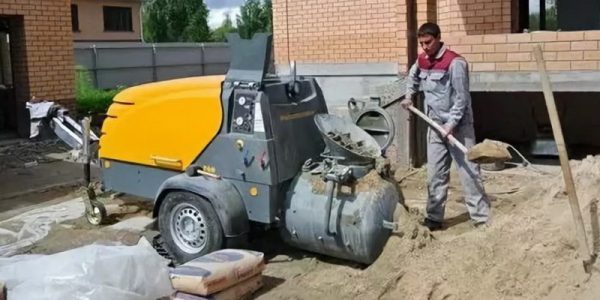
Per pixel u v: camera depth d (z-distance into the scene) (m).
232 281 4.80
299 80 5.84
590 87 7.40
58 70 12.34
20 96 11.98
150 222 6.96
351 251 5.29
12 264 4.59
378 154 5.60
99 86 25.14
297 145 5.62
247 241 5.92
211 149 5.65
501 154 5.22
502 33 8.34
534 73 7.67
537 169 8.24
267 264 5.68
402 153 8.79
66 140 8.39
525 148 9.31
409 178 8.30
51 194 8.39
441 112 5.88
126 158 6.27
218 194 5.42
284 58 11.21
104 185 6.54
